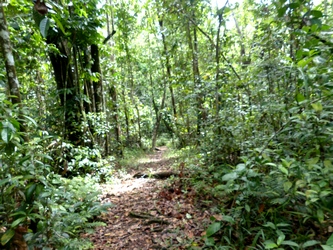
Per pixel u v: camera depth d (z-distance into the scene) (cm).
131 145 1331
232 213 255
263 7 416
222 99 496
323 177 178
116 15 1112
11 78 248
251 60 487
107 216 376
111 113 966
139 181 593
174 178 505
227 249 221
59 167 412
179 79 608
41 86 741
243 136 397
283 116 303
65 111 584
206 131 497
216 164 455
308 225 227
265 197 243
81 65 657
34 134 338
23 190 179
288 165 186
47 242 183
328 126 190
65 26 514
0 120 158
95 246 290
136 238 297
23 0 352
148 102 1778
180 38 736
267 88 376
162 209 368
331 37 222
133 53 1370
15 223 154
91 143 642
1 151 174
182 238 272
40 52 511
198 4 504
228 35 580
